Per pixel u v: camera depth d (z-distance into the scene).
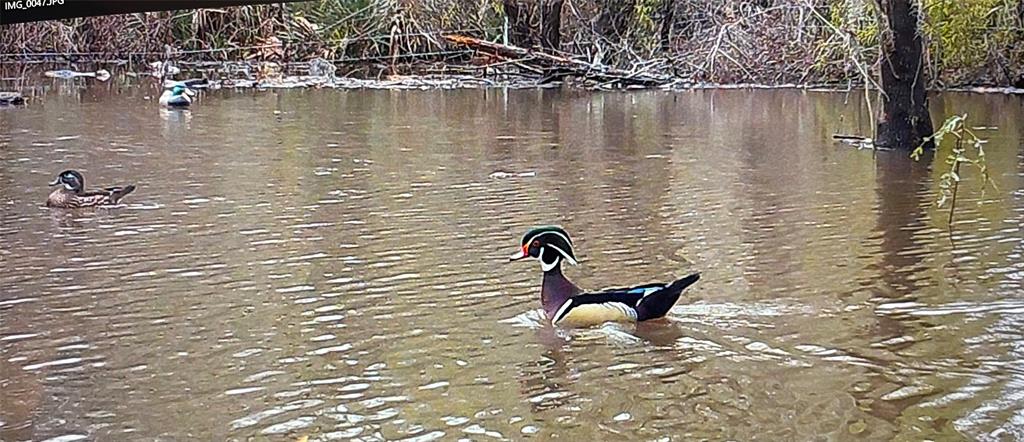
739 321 7.50
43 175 13.09
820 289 8.27
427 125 19.17
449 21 30.83
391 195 12.09
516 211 11.21
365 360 6.77
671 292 7.46
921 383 6.34
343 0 30.39
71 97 22.73
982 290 8.21
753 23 28.78
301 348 6.98
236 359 6.78
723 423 5.79
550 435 5.65
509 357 6.82
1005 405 6.00
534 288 8.32
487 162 14.70
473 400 6.13
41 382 6.41
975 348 6.92
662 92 27.14
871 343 7.03
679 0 30.89
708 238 10.02
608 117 20.95
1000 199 11.85
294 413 5.96
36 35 30.39
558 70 29.94
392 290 8.27
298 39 30.38
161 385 6.36
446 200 11.81
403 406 6.05
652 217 10.95
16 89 24.33
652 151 16.00
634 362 6.71
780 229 10.38
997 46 25.98
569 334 7.25
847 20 22.88
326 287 8.34
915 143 16.06
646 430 5.71
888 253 9.38
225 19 30.50
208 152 15.18
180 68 30.17
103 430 5.74
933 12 23.94
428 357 6.82
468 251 9.48
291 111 21.11
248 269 8.86
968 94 25.47
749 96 25.67
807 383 6.36
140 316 7.62
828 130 18.61
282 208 11.29
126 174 13.22
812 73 27.59
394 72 30.31
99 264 8.98
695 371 6.55
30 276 8.61
